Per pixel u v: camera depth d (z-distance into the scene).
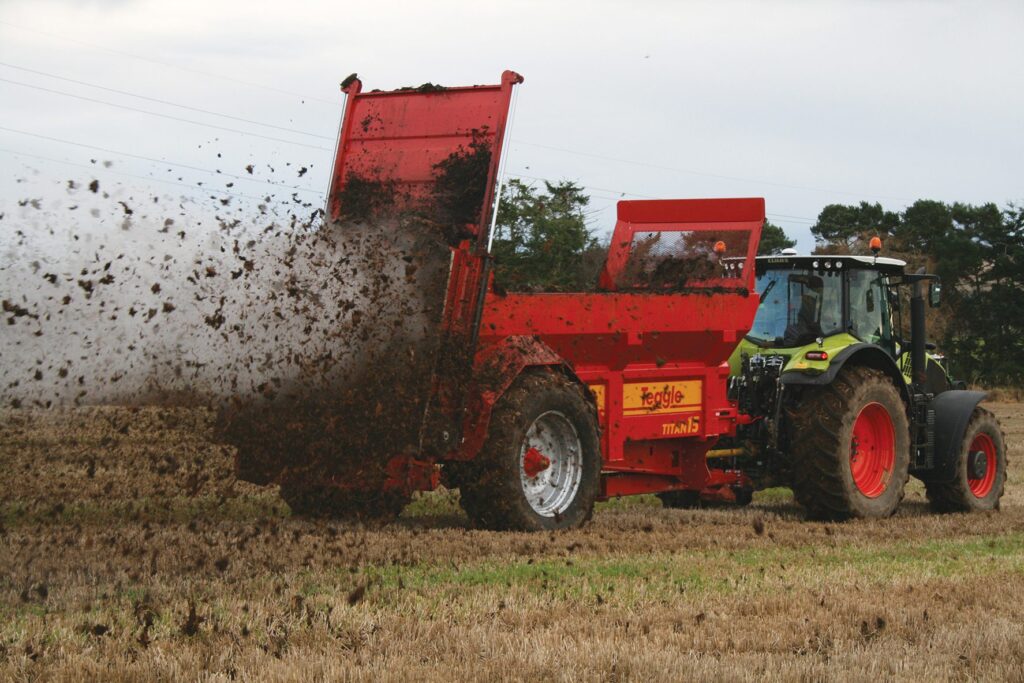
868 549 12.48
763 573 10.59
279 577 9.43
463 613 8.39
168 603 8.36
